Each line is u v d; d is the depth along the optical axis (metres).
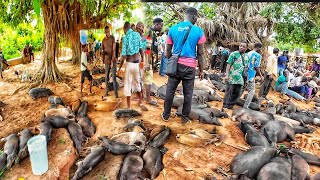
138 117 5.70
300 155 4.46
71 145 4.81
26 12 8.78
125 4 10.91
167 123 5.41
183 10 12.86
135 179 3.70
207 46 13.90
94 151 4.40
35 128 5.28
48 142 4.80
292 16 12.16
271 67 8.20
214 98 7.91
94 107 6.27
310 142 5.34
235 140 5.01
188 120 5.34
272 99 8.75
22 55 13.67
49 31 9.08
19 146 4.48
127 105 5.99
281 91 9.41
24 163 4.20
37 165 3.92
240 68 6.34
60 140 4.90
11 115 6.16
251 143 4.85
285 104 7.94
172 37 4.37
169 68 4.50
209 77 10.80
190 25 4.27
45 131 4.85
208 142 4.68
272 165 3.77
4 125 5.63
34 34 16.66
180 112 5.80
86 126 5.38
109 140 4.61
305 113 7.24
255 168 3.84
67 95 7.63
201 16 13.33
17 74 9.98
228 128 5.54
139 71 5.95
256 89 10.28
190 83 4.68
